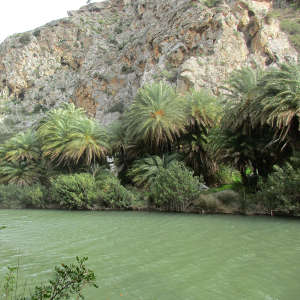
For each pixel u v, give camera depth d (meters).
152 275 4.73
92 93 59.41
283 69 13.12
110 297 3.86
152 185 16.38
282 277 4.43
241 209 12.85
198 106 20.22
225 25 39.81
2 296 3.82
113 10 94.69
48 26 91.88
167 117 18.73
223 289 4.04
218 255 5.81
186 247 6.61
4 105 80.12
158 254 6.07
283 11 55.41
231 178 22.78
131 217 13.08
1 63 88.62
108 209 17.44
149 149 21.55
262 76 14.80
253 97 13.92
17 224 12.12
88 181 19.20
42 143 26.00
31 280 4.58
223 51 38.47
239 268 4.93
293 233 7.84
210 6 43.28
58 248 7.01
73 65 83.06
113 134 24.83
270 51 40.16
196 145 20.02
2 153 28.05
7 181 26.67
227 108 15.09
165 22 49.50
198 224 10.03
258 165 16.19
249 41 41.44
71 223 11.78
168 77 39.62
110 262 5.57
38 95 80.88
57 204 20.31
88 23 88.75
